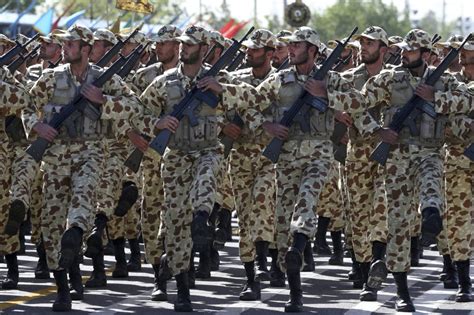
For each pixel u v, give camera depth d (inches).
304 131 1164.5
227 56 1170.6
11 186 1248.8
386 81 1155.9
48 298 1229.7
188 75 1163.3
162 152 1140.5
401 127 1151.6
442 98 1146.0
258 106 1176.2
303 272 1453.0
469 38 1236.5
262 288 1312.7
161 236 1193.4
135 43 1486.2
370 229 1239.5
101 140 1167.6
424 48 1155.3
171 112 1154.7
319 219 1646.2
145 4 1979.6
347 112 1160.8
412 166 1152.8
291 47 1173.7
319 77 1163.9
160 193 1256.8
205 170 1136.2
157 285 1227.2
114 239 1396.4
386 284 1338.6
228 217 1520.7
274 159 1164.5
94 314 1133.7
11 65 1391.5
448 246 1240.8
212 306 1189.7
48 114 1160.2
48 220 1157.1
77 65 1159.0
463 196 1233.4
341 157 1273.4
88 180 1139.9
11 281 1296.8
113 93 1165.7
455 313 1148.5
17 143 1266.0
